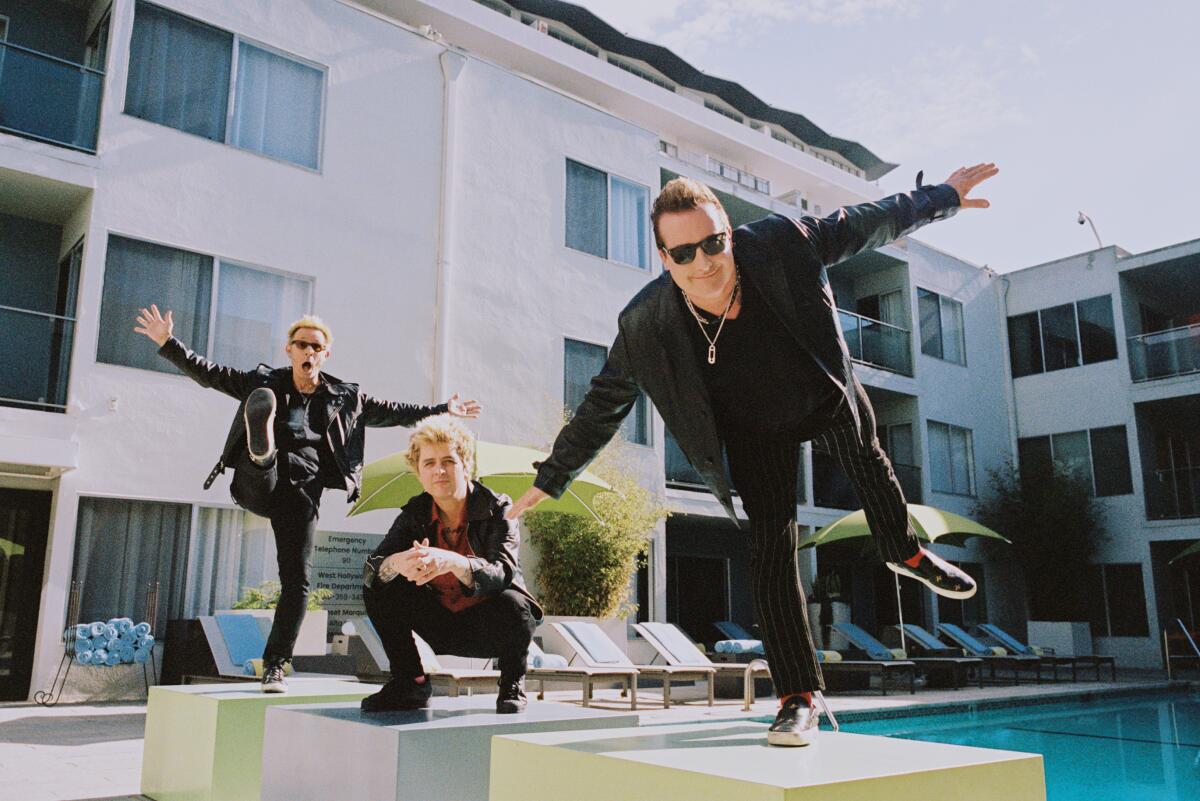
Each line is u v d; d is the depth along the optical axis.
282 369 3.89
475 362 11.73
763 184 21.72
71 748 5.16
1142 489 17.78
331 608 9.91
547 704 3.20
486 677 6.45
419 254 11.44
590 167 13.72
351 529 10.17
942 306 19.47
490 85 12.68
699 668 7.79
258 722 3.25
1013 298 20.62
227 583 9.32
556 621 9.20
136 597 8.76
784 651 2.09
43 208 9.66
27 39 10.30
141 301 9.27
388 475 7.92
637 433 13.30
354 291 10.80
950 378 19.08
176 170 9.67
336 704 3.14
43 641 8.10
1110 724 8.30
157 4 9.81
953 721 8.48
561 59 18.64
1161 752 6.52
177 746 3.46
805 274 2.08
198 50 10.08
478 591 2.71
